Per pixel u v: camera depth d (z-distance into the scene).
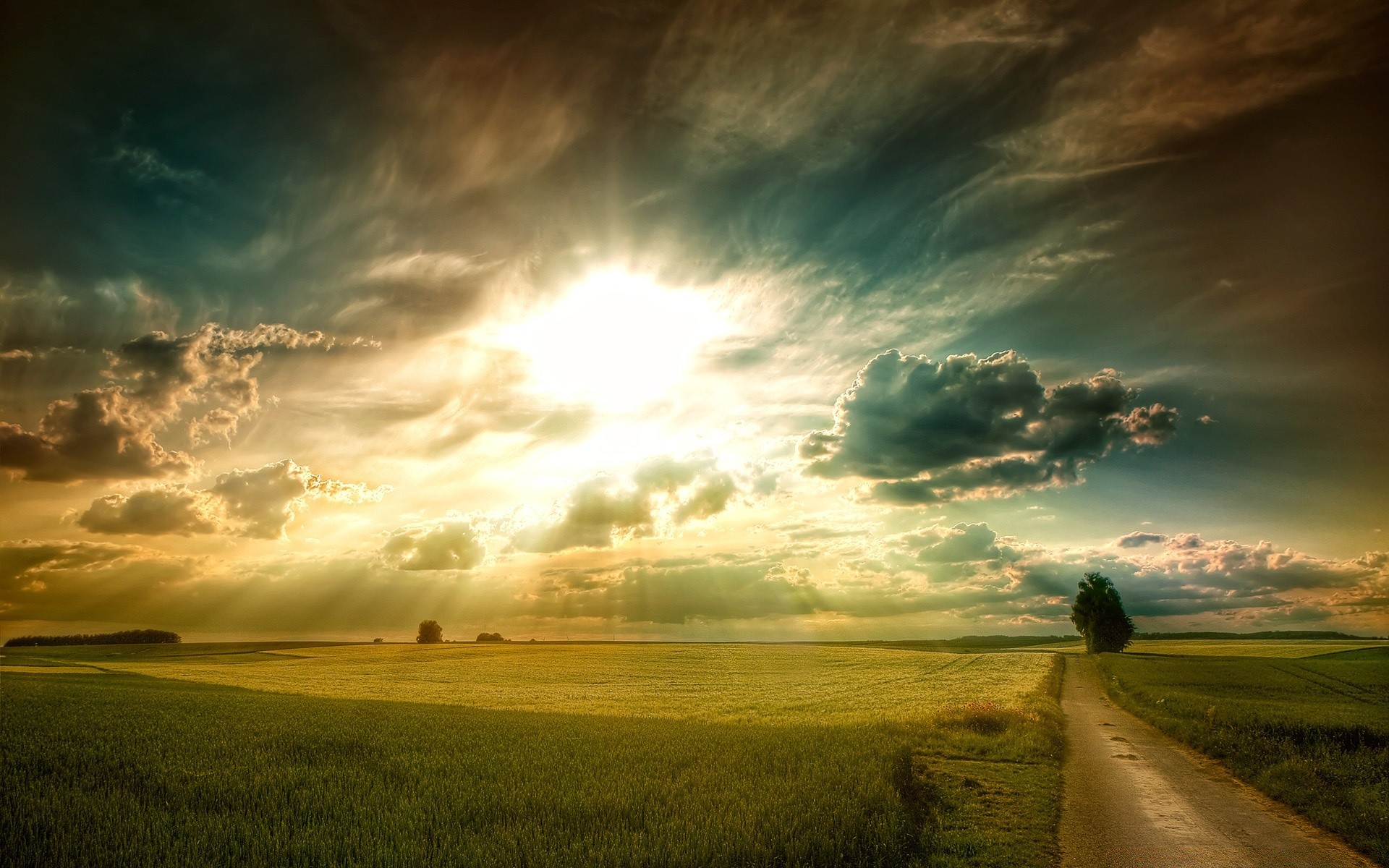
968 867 11.18
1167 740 25.78
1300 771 17.52
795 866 10.30
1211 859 11.98
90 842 12.15
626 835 11.84
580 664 85.94
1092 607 107.00
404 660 96.31
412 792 15.55
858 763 17.44
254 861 11.02
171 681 59.41
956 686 51.09
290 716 30.86
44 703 34.91
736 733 24.39
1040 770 18.77
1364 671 65.19
